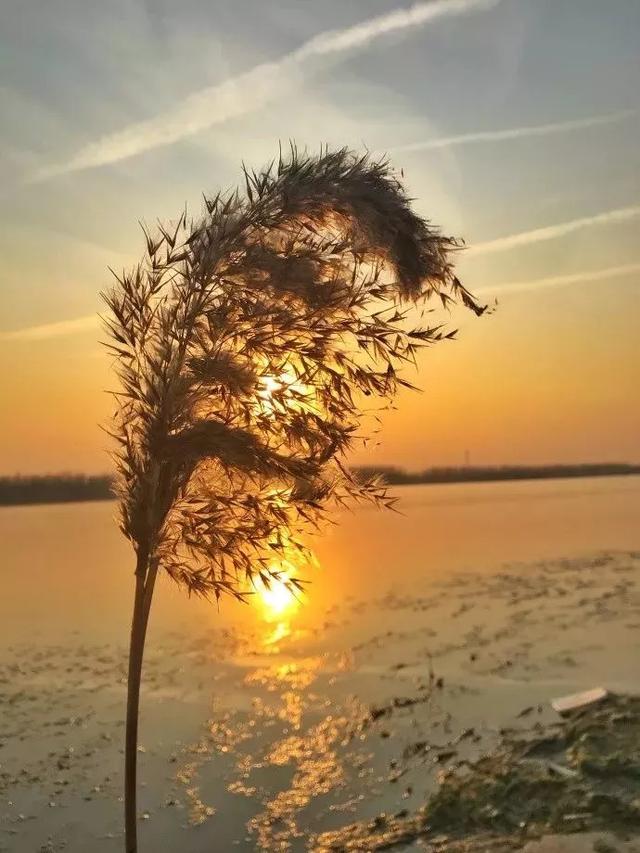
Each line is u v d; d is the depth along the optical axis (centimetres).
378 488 296
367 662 721
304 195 271
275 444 281
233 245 270
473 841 349
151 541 271
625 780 378
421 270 288
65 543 2270
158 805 429
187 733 549
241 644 841
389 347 280
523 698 555
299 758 487
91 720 586
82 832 398
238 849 372
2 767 493
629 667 618
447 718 528
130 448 270
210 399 276
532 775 400
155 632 933
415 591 1135
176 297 276
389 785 430
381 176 285
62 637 909
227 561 281
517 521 2473
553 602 963
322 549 1823
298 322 271
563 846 323
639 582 1065
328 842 370
